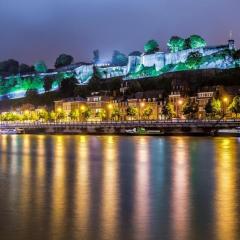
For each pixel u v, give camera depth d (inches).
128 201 1711.4
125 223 1396.4
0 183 2169.0
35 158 3590.1
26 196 1809.8
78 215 1491.1
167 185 2110.0
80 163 3174.2
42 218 1451.8
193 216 1473.9
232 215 1483.8
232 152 4013.3
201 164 3073.3
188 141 5684.1
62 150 4451.3
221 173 2576.3
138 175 2488.9
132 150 4343.0
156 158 3528.5
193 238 1254.9
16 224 1384.1
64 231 1316.4
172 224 1382.9
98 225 1375.5
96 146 4987.7
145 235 1282.0
